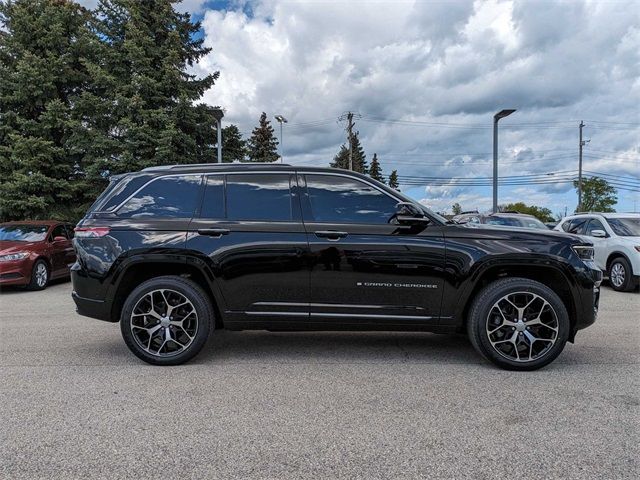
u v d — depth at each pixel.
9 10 17.22
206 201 4.65
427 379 4.18
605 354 4.96
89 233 4.62
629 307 7.81
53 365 4.61
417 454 2.88
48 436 3.11
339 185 4.64
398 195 4.60
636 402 3.65
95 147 16.05
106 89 16.72
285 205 4.61
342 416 3.41
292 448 2.95
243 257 4.49
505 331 4.43
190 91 17.64
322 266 4.46
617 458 2.82
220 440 3.05
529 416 3.40
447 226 4.51
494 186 19.94
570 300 4.46
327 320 4.52
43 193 16.53
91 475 2.65
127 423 3.30
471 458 2.83
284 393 3.86
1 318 6.98
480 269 4.38
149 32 17.58
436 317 4.48
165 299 4.57
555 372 4.37
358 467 2.73
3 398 3.75
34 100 16.94
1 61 17.41
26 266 9.88
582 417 3.38
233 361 4.73
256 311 4.54
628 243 9.46
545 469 2.70
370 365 4.59
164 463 2.78
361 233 4.47
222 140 19.94
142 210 4.67
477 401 3.68
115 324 6.50
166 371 4.42
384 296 4.47
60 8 17.59
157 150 16.06
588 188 60.88
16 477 2.63
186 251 4.50
